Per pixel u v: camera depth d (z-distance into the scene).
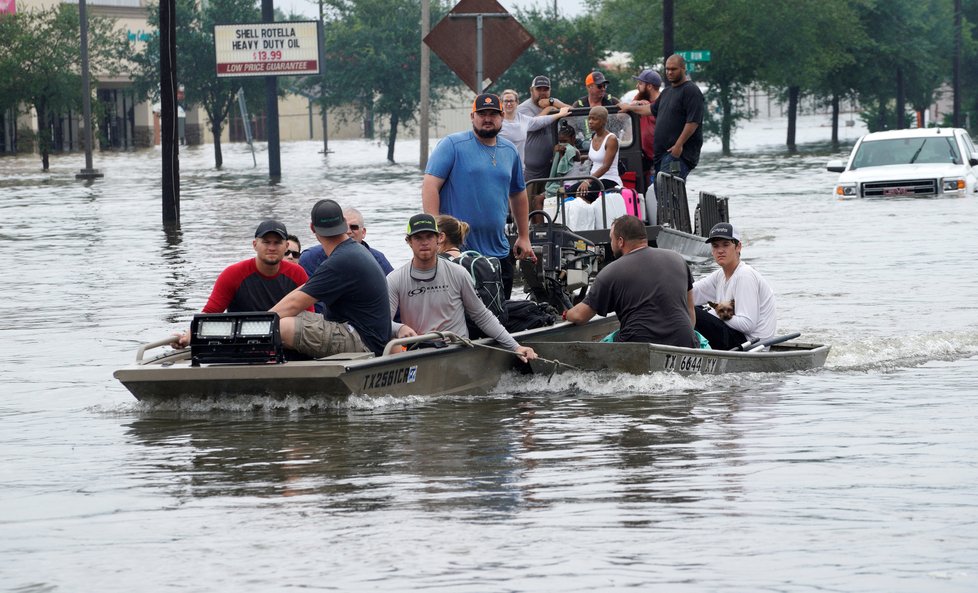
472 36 54.41
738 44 183.38
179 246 69.19
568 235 39.88
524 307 34.44
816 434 24.94
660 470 22.14
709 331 34.56
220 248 67.69
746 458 22.95
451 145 35.25
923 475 21.44
